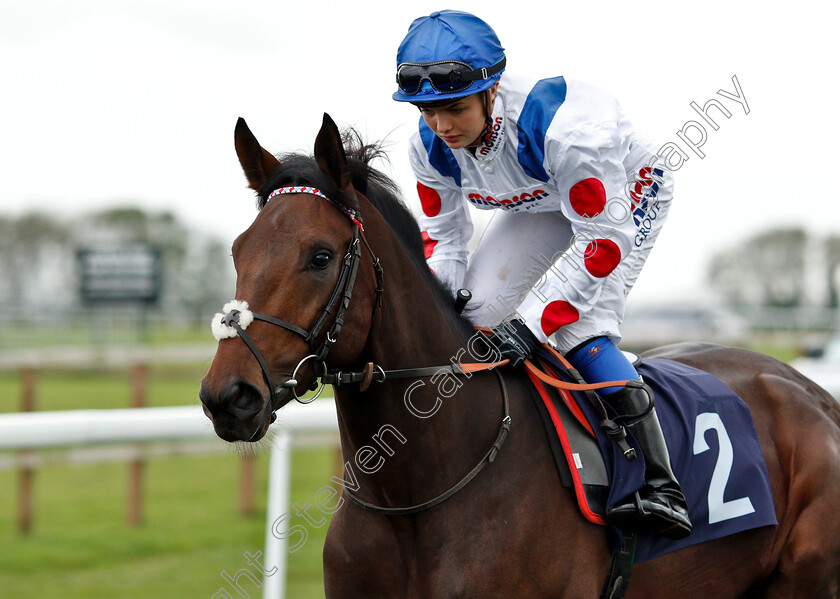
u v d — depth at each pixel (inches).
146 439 146.4
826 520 109.3
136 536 249.8
